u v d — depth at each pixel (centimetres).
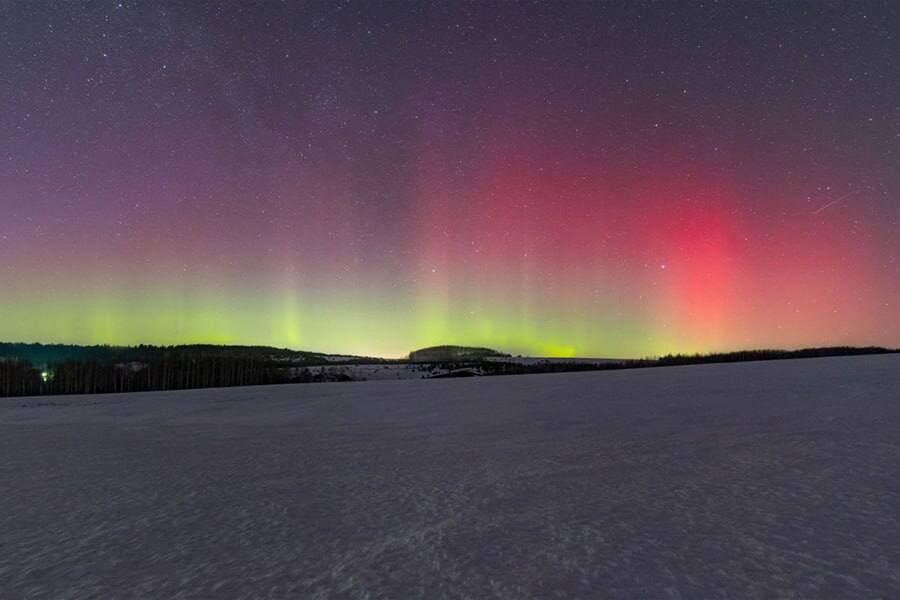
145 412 3059
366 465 1184
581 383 4019
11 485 1113
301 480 1048
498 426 1805
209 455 1427
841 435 1280
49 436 2033
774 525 641
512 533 657
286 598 493
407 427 1897
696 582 487
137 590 534
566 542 614
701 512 709
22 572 600
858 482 830
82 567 608
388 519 745
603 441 1369
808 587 468
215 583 540
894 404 1864
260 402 3519
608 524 676
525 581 505
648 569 521
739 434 1370
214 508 858
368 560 583
